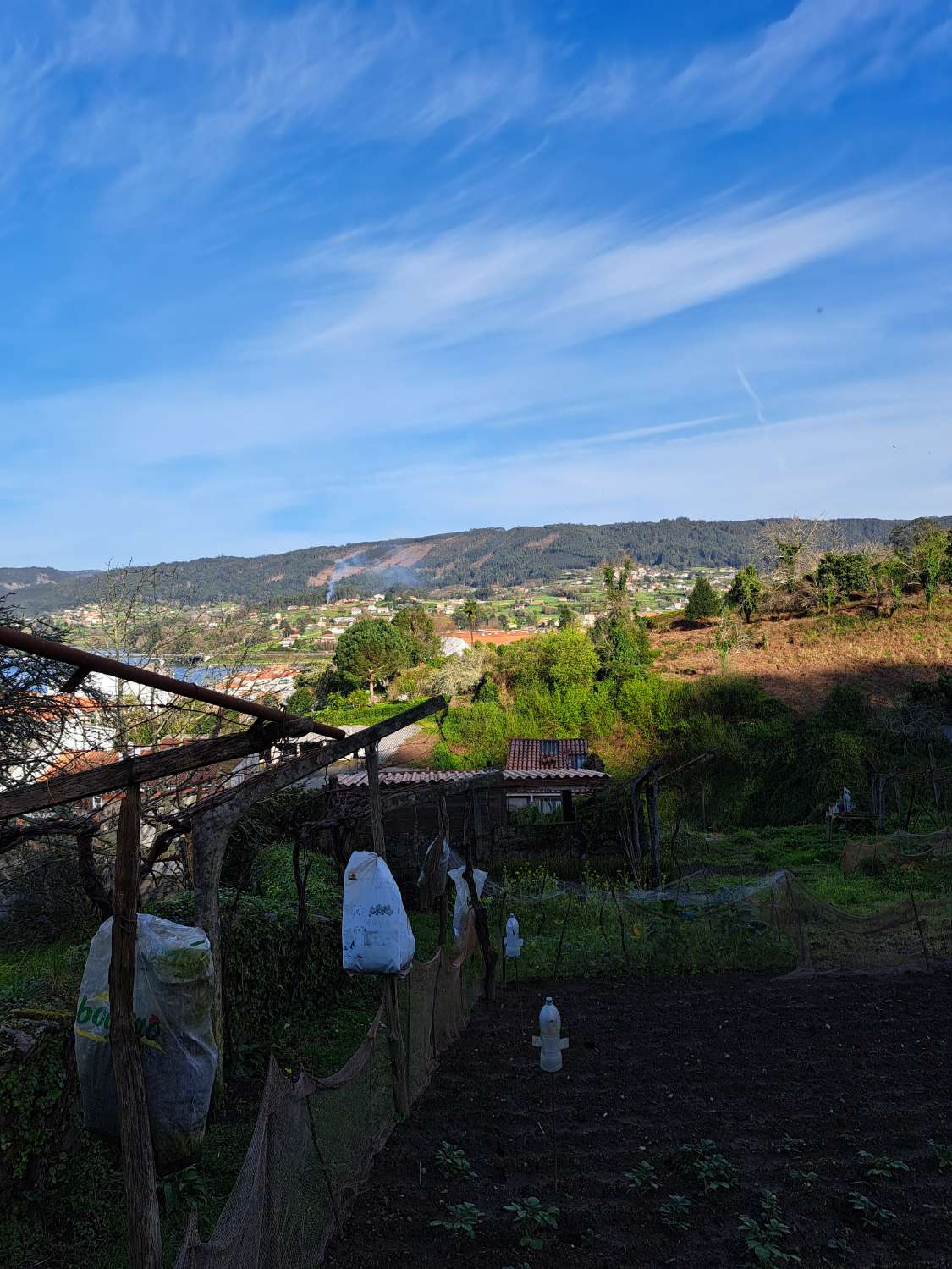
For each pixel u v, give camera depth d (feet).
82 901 43.47
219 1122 25.53
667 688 152.35
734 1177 22.11
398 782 73.51
